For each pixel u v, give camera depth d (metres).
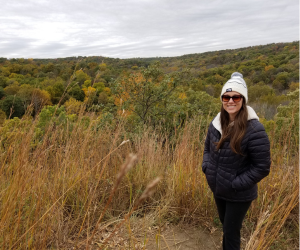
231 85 1.83
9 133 2.18
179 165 3.00
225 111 1.94
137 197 2.84
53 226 2.15
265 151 1.73
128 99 5.94
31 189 1.93
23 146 1.93
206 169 2.07
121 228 2.36
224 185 1.87
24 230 1.86
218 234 2.53
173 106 5.86
